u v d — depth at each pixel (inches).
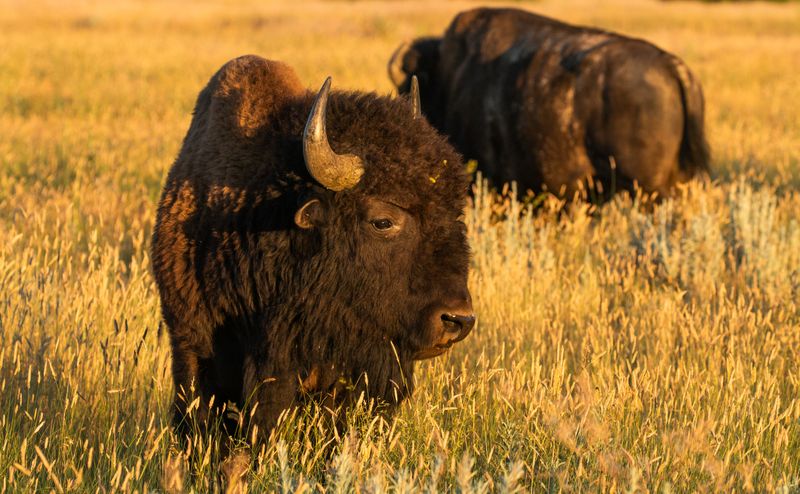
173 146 1843.0
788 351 853.2
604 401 670.5
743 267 1048.2
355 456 585.0
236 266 621.3
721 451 644.7
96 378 692.7
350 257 603.2
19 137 1900.8
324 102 567.8
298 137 621.3
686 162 1291.8
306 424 646.5
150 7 6107.3
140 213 1279.5
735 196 1207.6
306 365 631.8
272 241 614.2
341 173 578.2
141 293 887.1
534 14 1390.3
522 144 1326.3
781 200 1369.3
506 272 1011.9
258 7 6496.1
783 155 1809.8
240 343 643.5
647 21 5816.9
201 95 715.4
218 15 5782.5
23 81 2832.2
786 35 5290.4
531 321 908.6
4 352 722.2
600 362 802.2
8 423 629.9
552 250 1185.4
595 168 1294.3
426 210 600.4
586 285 1002.1
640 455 612.4
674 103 1258.0
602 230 1221.7
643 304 969.5
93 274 898.1
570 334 900.0
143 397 706.8
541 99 1300.4
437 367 784.9
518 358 805.2
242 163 629.9
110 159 1640.0
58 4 6058.1
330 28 5191.9
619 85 1256.8
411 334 605.9
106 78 3048.7
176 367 640.4
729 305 911.0
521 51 1339.8
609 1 7209.6
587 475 580.4
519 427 645.9
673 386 730.2
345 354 625.3
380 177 593.6
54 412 655.1
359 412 619.8
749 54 3870.6
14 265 916.0
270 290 618.5
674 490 583.8
